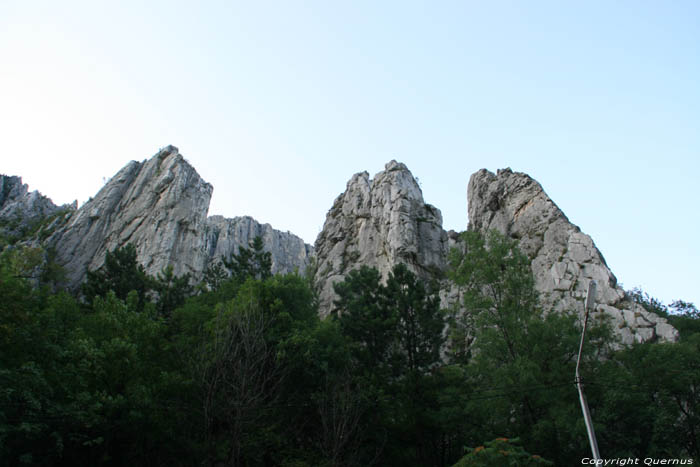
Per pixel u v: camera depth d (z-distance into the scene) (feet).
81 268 283.79
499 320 101.60
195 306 123.75
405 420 97.25
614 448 84.69
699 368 93.50
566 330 100.07
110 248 296.30
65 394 77.77
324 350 99.04
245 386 79.77
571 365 95.25
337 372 98.17
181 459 84.43
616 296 148.97
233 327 88.12
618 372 92.17
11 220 377.91
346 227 260.01
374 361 108.58
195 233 302.86
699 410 87.92
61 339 82.94
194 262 288.92
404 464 97.81
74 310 101.65
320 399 87.86
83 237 307.37
